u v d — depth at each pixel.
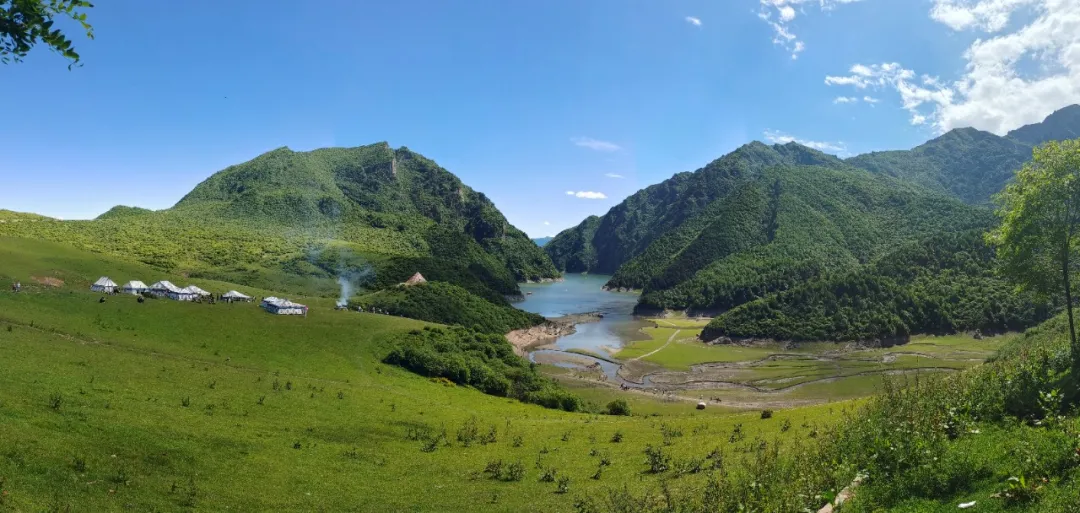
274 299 88.50
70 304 65.62
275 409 43.38
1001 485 16.27
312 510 25.56
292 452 33.72
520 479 32.41
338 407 47.88
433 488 30.28
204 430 34.09
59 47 7.77
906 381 31.03
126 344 57.03
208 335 67.44
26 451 23.95
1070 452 16.44
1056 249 36.84
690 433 44.69
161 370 48.44
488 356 90.81
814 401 87.25
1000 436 20.67
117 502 22.14
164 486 24.92
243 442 33.59
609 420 56.97
